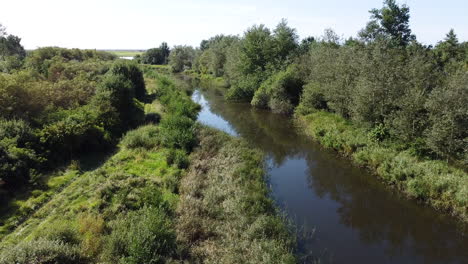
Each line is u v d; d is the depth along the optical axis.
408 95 16.42
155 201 11.02
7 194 12.01
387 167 15.31
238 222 10.58
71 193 12.52
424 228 11.77
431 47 35.31
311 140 23.25
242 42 47.94
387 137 17.73
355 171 17.08
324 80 27.77
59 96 21.36
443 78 18.59
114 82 23.83
